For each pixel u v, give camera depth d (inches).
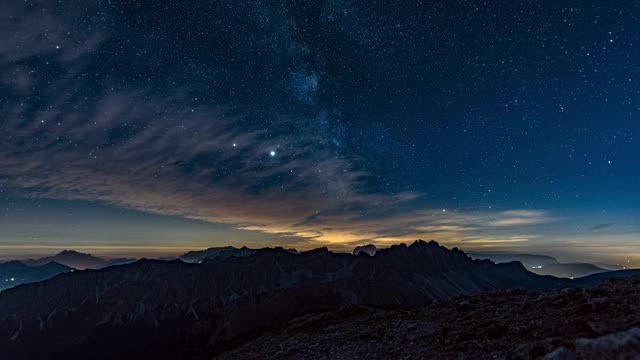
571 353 391.9
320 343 908.6
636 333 383.9
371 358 697.0
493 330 603.2
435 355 600.1
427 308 967.0
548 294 725.3
